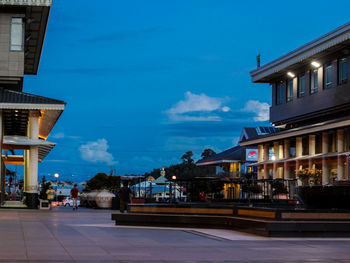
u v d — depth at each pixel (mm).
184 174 149875
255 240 14289
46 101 34469
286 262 10039
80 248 11648
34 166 35688
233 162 81750
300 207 19750
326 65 55469
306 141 56969
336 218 15734
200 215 19250
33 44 46531
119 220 19656
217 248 12266
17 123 45500
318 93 56406
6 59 35688
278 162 61812
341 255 11125
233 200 32219
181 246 12602
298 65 59281
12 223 18688
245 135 81000
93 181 50062
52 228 16906
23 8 36219
